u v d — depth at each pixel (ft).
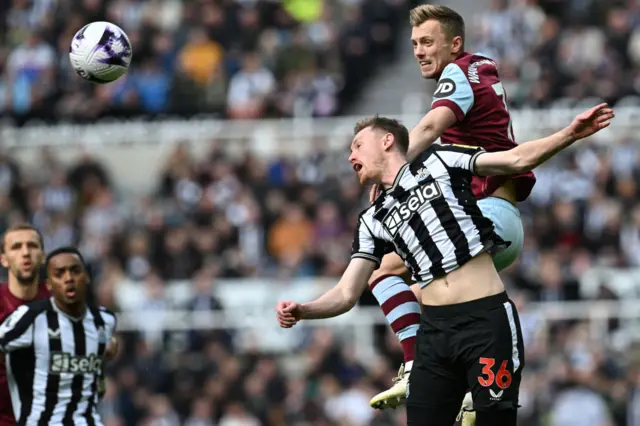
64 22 122.31
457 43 38.68
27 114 117.91
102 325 46.21
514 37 115.03
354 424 84.84
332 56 118.73
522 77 112.37
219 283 97.14
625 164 102.53
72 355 45.34
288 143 112.27
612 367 86.28
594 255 96.12
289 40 119.44
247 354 89.92
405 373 38.06
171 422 86.84
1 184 108.88
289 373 91.20
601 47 114.01
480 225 35.35
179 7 130.00
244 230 102.32
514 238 38.01
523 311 88.33
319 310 35.94
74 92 118.93
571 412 84.17
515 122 108.68
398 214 35.81
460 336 35.17
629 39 113.80
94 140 115.96
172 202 105.70
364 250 36.73
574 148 103.55
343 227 100.48
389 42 120.98
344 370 87.71
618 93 109.60
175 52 119.65
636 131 105.81
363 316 90.79
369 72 119.65
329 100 115.14
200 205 103.40
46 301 45.65
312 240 99.81
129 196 114.01
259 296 95.40
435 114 37.24
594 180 100.58
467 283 35.17
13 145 115.96
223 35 120.16
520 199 39.14
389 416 84.58
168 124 115.65
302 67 118.01
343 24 122.62
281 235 101.81
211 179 106.32
